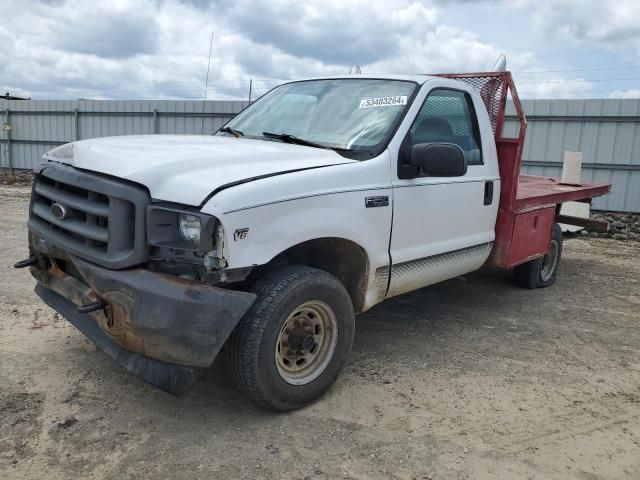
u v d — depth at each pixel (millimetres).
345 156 3781
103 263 3037
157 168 3061
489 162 4848
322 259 3840
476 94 4820
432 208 4215
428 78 4391
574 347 4785
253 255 2992
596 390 3971
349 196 3518
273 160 3398
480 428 3385
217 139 4082
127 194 2949
